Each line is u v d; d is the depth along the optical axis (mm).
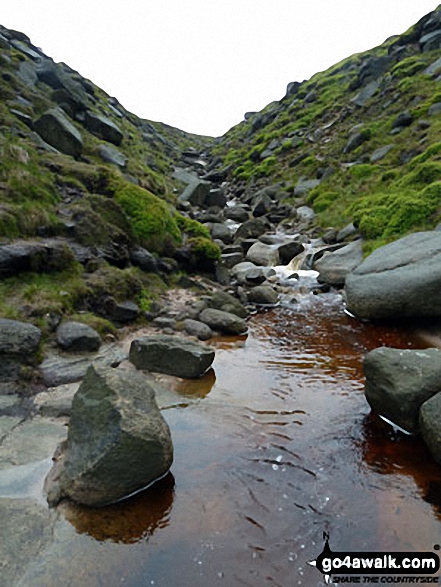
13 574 4039
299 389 8180
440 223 14703
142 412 5535
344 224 20906
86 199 13617
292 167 35562
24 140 16797
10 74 23000
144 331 10742
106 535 4641
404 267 11828
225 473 5738
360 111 37125
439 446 5734
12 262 9633
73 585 4031
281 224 25078
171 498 5254
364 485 5527
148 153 36625
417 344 10375
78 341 8711
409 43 42812
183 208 25125
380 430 6758
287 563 4434
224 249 20234
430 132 25266
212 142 75938
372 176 24703
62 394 7297
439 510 5070
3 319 7996
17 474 5301
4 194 11719
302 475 5723
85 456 5172
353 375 8781
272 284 16094
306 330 11609
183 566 4340
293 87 61594
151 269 13844
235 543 4641
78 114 25812
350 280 12805
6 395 6992
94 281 10945
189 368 8445
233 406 7484
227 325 11242
